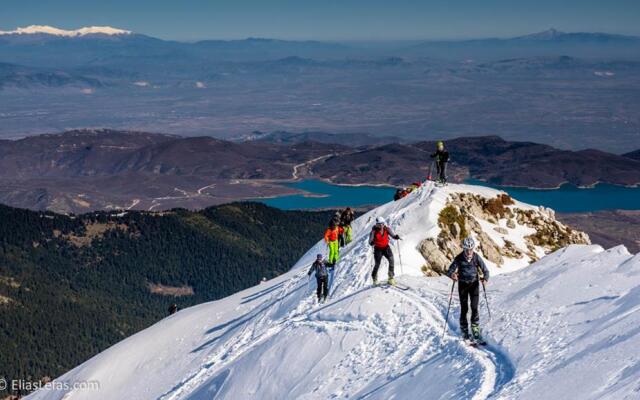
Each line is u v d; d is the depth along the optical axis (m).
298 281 48.03
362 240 46.38
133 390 45.94
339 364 27.59
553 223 55.22
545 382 17.09
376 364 25.80
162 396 40.47
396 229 46.91
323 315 32.69
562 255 29.61
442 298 29.56
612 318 19.23
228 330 46.78
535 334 21.17
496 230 51.56
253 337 41.03
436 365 22.59
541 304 23.62
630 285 21.78
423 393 21.11
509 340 21.70
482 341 22.81
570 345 18.92
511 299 25.75
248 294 56.22
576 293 23.16
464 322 23.72
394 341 27.00
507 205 54.94
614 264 24.70
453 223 47.66
